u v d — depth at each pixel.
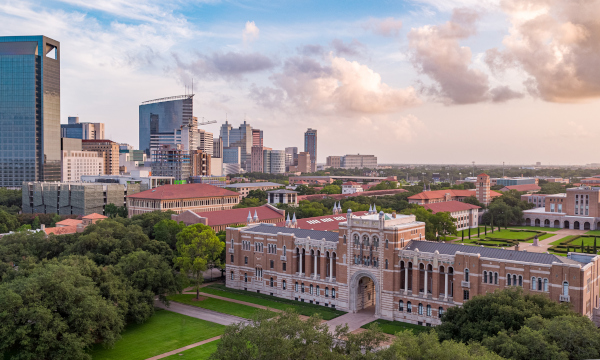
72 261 112.31
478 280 106.25
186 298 138.62
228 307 129.62
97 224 157.12
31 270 111.06
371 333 75.50
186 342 103.81
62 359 86.38
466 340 85.00
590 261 105.94
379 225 119.50
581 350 68.06
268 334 72.06
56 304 93.19
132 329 112.31
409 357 67.75
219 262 151.62
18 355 85.69
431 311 112.75
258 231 149.12
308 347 72.06
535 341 68.75
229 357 72.81
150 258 125.50
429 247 117.06
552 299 97.19
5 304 87.00
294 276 137.62
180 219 191.38
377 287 120.69
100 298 101.81
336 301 128.88
